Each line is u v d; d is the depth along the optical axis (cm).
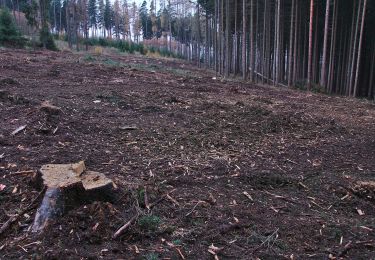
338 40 2561
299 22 2530
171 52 6056
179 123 713
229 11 2909
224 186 446
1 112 612
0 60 1341
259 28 2998
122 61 2217
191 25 5756
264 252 321
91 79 1118
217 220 363
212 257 306
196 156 539
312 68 2478
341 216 411
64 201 328
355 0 2248
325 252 332
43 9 2925
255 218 378
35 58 1597
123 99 849
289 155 603
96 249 296
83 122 622
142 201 375
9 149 463
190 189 427
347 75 2305
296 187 475
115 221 330
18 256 277
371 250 345
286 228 365
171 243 319
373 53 2425
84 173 389
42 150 473
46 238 297
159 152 538
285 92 1623
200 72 2489
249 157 566
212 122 740
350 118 1030
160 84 1200
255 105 1002
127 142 564
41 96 780
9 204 346
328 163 587
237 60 3391
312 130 791
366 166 592
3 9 2477
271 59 2980
